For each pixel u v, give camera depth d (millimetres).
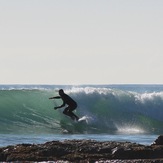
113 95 114938
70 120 105438
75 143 57250
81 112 110312
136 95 116500
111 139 83812
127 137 88438
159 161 50375
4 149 56469
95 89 114750
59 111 108250
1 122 103562
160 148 55281
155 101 116312
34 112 108062
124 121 110375
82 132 97938
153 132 104812
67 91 114062
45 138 83375
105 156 53594
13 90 111625
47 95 112312
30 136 86500
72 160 52406
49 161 50875
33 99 110875
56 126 103062
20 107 108812
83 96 113500
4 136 85312
